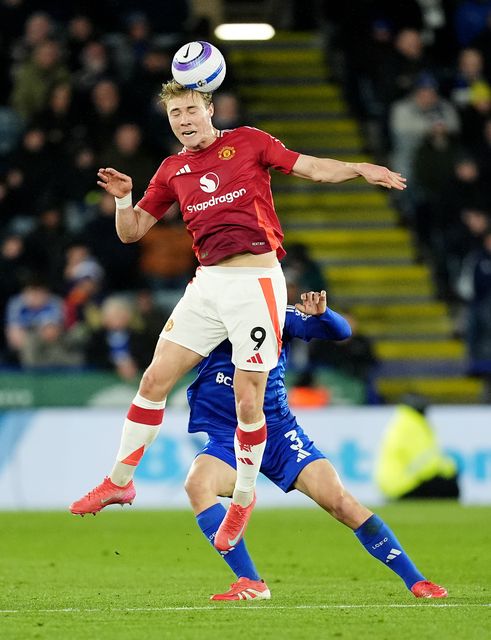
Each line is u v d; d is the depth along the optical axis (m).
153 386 26.45
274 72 82.62
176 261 66.50
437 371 71.12
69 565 36.97
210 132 26.11
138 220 26.94
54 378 59.69
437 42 81.50
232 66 82.50
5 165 72.62
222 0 81.94
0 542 43.59
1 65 74.56
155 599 28.44
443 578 32.94
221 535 26.94
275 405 27.45
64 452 58.47
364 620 24.39
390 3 80.25
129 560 38.53
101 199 66.00
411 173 75.06
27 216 68.88
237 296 25.64
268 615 25.16
